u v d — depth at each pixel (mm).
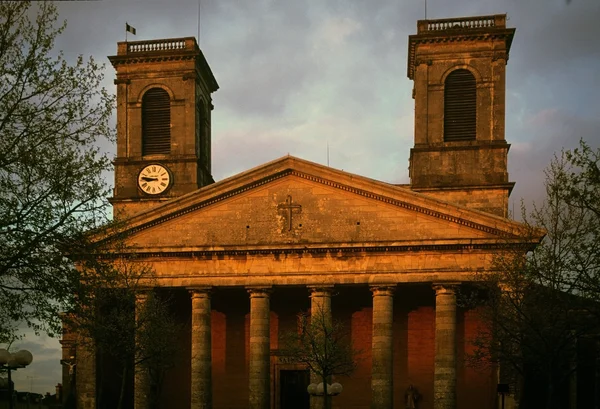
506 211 51719
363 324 52031
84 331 37531
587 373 46875
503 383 42281
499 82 53375
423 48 54281
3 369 30281
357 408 51156
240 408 52312
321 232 46281
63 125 27469
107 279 30812
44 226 27000
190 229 47594
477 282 41906
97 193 28312
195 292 46969
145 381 46438
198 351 46469
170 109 56531
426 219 45656
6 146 26625
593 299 30688
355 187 46219
